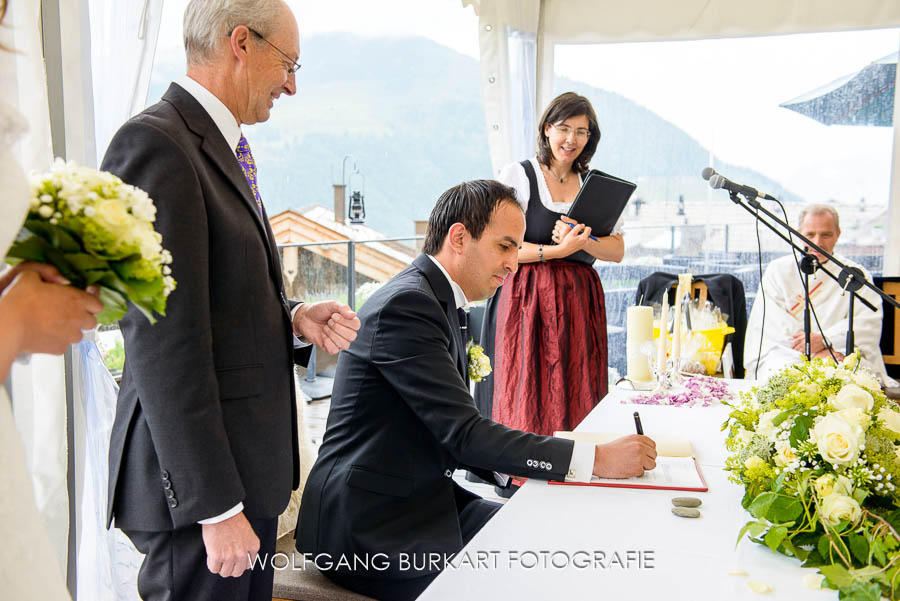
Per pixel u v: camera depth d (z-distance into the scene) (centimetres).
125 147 129
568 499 137
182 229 127
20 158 176
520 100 408
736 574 106
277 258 151
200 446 127
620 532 121
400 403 163
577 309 289
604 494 139
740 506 133
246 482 138
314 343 167
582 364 290
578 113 291
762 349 338
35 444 188
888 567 95
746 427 130
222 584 138
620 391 240
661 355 237
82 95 203
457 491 195
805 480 109
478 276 174
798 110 419
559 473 145
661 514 129
